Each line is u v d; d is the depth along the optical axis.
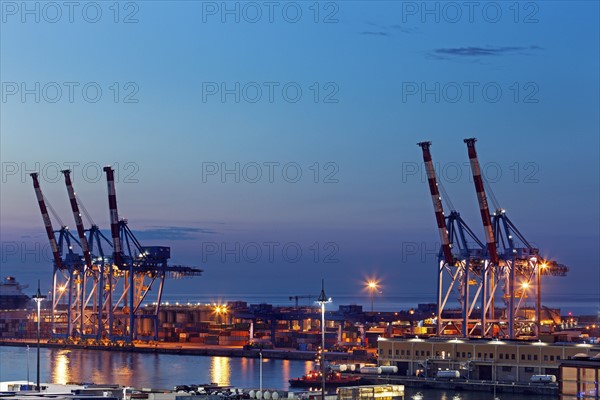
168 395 190.25
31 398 154.38
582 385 166.12
